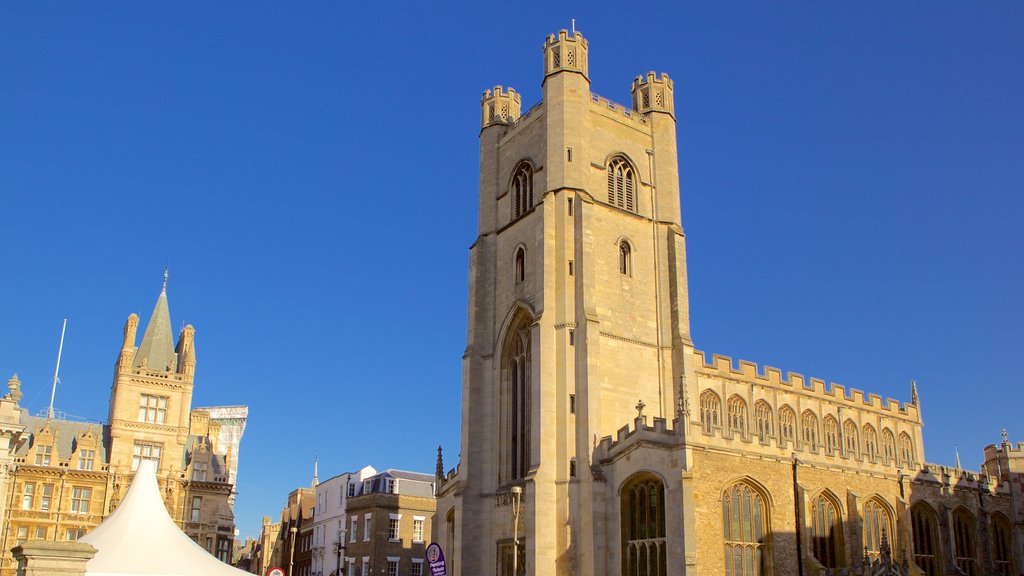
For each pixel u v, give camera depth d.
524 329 77.06
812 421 92.62
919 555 68.50
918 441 103.88
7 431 62.94
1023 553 76.19
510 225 81.06
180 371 109.19
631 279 76.69
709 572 55.25
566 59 78.88
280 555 141.75
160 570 42.50
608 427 70.00
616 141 80.62
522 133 82.69
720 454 58.41
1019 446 81.00
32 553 28.39
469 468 75.44
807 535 60.47
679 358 76.06
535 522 65.38
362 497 110.25
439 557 54.97
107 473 99.00
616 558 62.19
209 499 105.12
